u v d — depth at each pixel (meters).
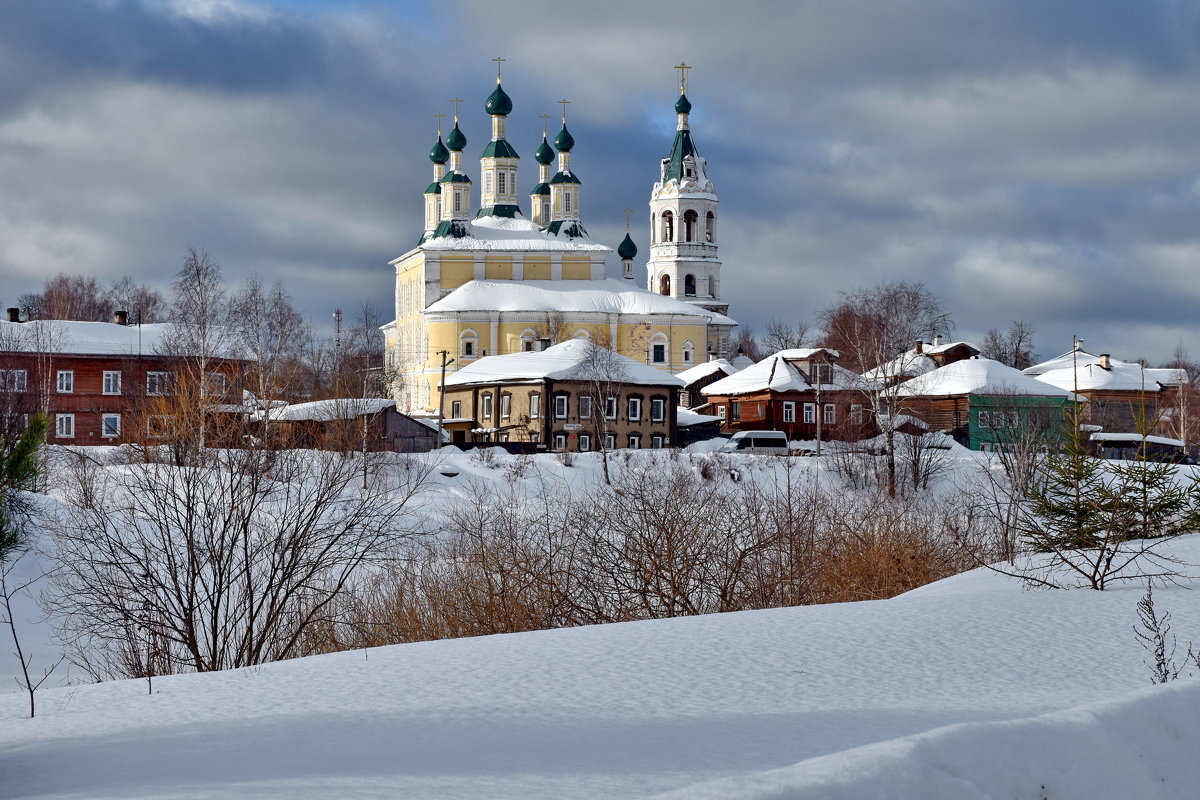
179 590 26.05
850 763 7.14
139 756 12.70
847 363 108.06
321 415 61.19
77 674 27.28
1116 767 8.15
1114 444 81.19
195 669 25.12
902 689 14.98
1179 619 19.30
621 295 131.00
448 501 54.47
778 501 34.97
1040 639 18.19
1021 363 159.38
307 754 12.27
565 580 29.16
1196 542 28.33
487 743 12.34
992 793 7.44
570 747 11.95
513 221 139.62
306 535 26.62
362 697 15.71
